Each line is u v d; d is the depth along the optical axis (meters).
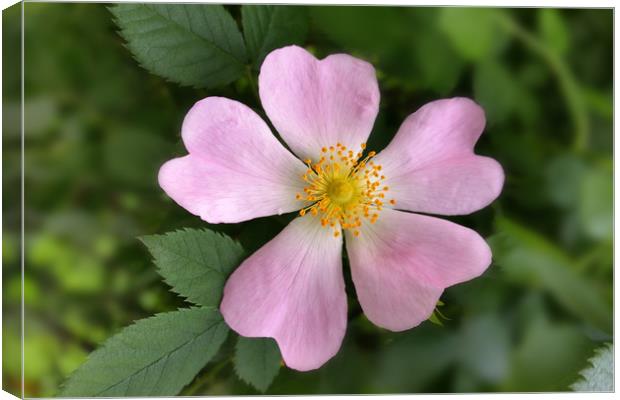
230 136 0.21
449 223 0.21
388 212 0.21
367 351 0.22
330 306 0.21
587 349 0.22
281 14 0.21
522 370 0.22
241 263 0.21
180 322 0.20
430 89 0.22
